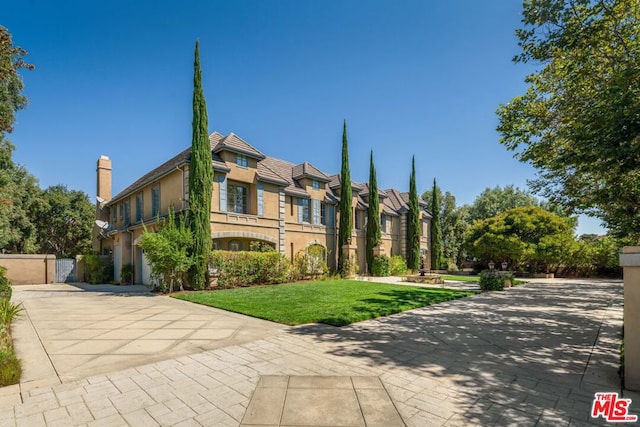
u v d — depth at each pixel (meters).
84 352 5.51
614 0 6.56
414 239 29.62
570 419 3.19
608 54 7.06
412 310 9.68
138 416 3.25
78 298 12.38
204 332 6.88
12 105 14.61
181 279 14.51
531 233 26.83
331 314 8.52
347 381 4.18
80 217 34.22
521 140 9.26
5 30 8.15
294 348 5.70
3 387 4.00
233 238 17.41
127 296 12.87
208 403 3.54
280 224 19.34
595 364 4.89
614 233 11.00
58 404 3.53
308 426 3.04
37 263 20.33
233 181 17.44
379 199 28.05
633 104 4.95
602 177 7.71
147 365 4.82
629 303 3.99
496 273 16.22
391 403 3.53
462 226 39.22
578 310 9.88
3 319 7.16
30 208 30.88
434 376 4.38
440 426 3.04
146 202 19.48
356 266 24.59
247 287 15.20
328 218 24.25
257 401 3.59
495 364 4.89
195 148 14.74
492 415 3.27
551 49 7.45
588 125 6.04
